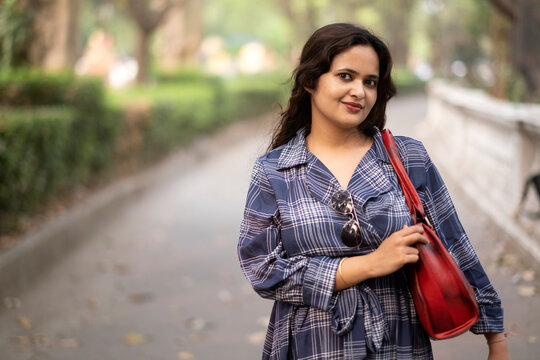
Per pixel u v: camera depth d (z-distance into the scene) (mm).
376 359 2248
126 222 10258
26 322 5930
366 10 45750
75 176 11375
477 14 20719
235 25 63750
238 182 14250
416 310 2262
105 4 31609
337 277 2207
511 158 8391
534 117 7523
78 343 5500
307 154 2365
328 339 2246
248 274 2336
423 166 2385
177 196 12562
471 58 27594
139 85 22719
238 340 5512
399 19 47688
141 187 13281
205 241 9055
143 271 7605
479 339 4840
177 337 5613
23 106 11281
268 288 2270
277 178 2348
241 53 55375
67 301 6566
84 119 11609
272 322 2438
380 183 2307
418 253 2203
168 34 28047
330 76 2316
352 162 2371
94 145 12172
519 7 9570
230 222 10289
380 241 2250
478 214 8883
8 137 8180
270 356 2432
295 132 2508
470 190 9992
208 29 63781
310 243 2262
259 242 2320
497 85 13867
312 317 2273
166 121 16625
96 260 8086
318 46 2332
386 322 2271
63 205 10250
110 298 6656
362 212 2264
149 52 23156
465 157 11844
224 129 23344
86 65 27281
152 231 9648
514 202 7773
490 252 7004
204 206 11617
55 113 10203
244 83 27984
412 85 45844
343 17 44531
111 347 5426
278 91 28641
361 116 2330
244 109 25984
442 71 35531
